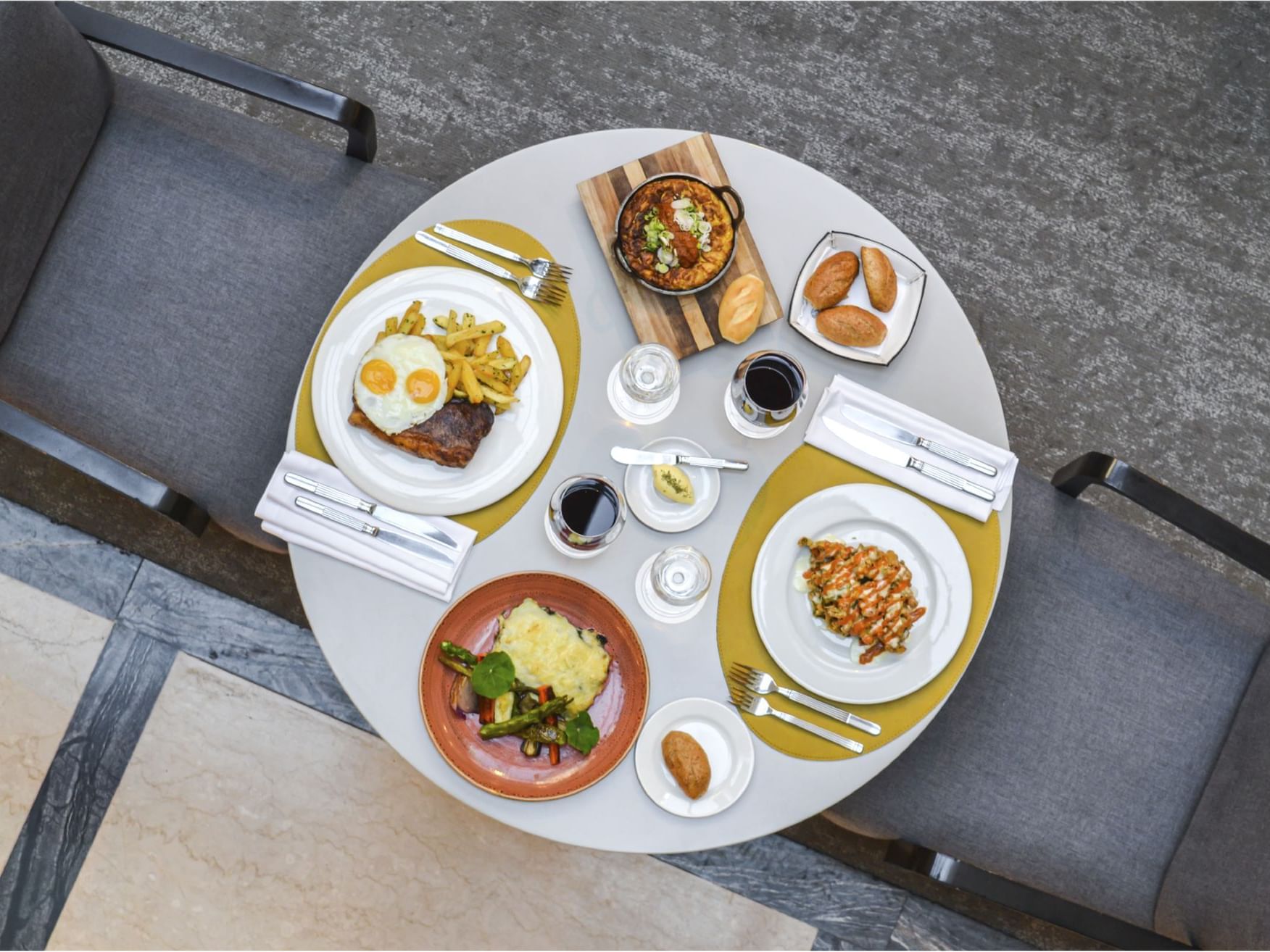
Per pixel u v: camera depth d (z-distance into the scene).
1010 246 2.15
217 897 1.89
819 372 1.31
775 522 1.27
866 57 2.18
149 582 1.94
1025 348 2.12
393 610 1.23
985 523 1.28
